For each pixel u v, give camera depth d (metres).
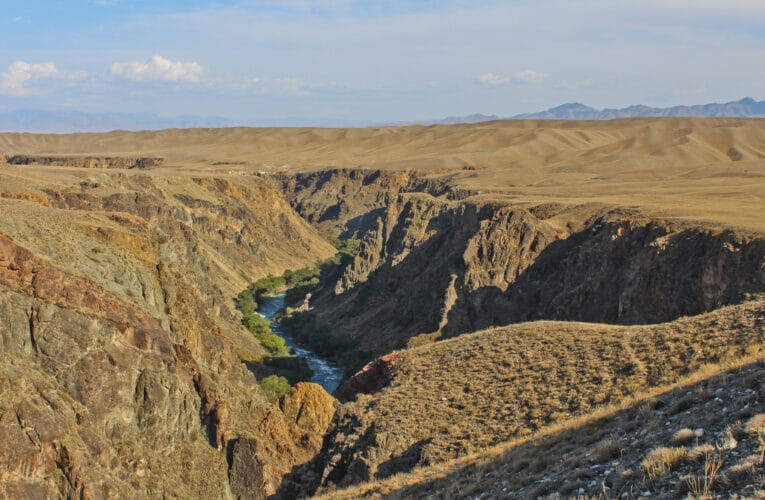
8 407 28.23
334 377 79.00
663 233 67.88
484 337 45.03
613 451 20.03
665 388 26.16
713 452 16.31
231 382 44.94
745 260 57.03
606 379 32.22
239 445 38.16
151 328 38.03
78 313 34.19
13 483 26.69
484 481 23.42
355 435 36.34
